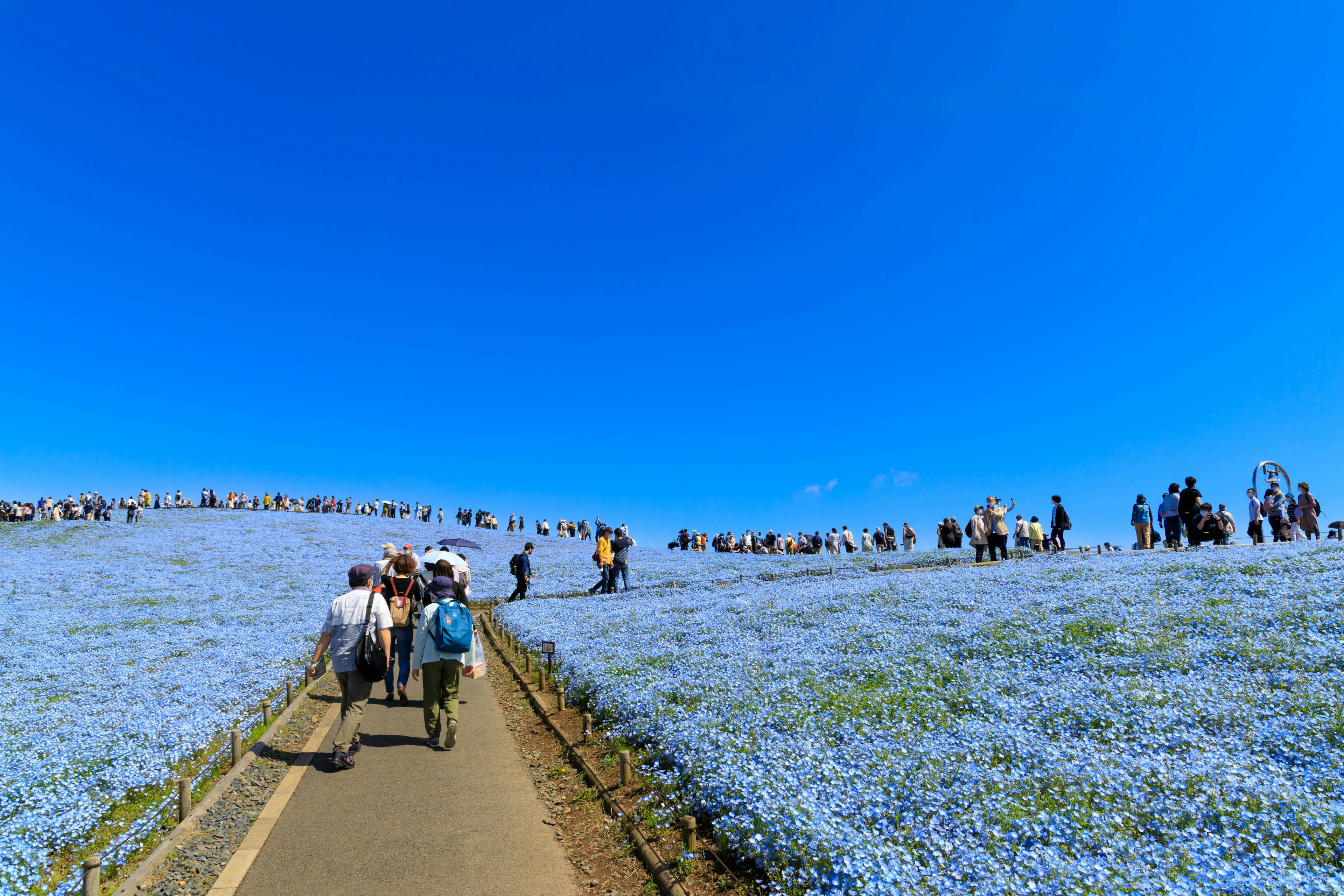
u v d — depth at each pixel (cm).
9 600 2962
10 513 5856
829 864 532
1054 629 1218
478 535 6412
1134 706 828
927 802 625
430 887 612
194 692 1281
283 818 759
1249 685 869
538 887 614
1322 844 516
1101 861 503
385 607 957
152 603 2877
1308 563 1576
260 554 4691
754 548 5456
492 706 1291
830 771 705
